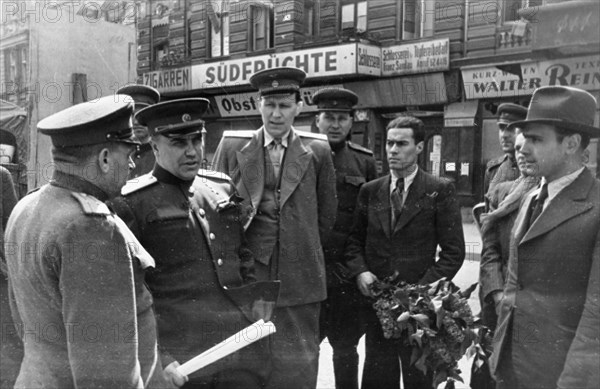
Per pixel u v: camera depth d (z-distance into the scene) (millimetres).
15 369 1890
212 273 1688
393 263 2111
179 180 1674
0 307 1897
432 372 1983
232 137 2078
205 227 1692
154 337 1431
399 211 2096
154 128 1628
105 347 1177
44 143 1870
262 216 1995
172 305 1633
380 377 2176
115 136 1295
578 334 1433
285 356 1948
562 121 1477
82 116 1251
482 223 1916
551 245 1515
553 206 1525
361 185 2297
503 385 1674
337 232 2262
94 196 1285
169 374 1492
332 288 2244
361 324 2232
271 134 1999
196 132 1639
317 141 2143
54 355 1250
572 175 1524
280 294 1961
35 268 1217
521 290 1604
